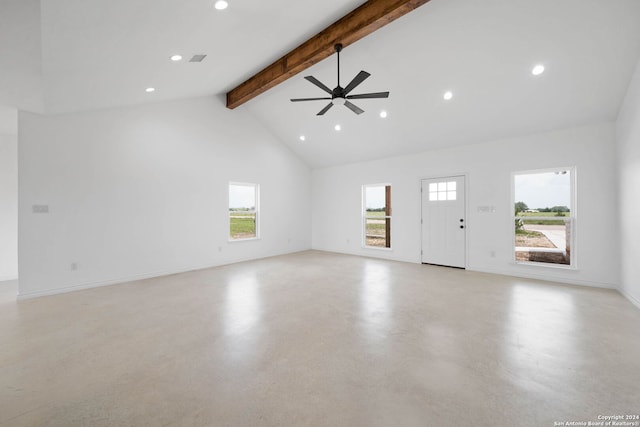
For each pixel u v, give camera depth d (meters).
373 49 4.00
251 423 1.63
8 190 5.14
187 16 2.61
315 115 6.02
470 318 3.14
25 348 2.51
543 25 3.16
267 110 6.36
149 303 3.69
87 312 3.38
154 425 1.62
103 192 4.57
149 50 3.04
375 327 2.92
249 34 3.40
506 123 4.72
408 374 2.10
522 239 6.12
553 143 4.58
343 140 6.59
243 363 2.26
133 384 2.00
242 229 10.81
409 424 1.61
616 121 4.06
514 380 2.01
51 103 3.70
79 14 2.06
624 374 2.07
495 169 5.16
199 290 4.26
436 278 4.89
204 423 1.63
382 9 3.09
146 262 5.04
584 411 1.70
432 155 5.96
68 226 4.25
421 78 4.28
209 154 5.93
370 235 8.69
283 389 1.93
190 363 2.26
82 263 4.37
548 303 3.60
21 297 3.87
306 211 8.20
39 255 4.01
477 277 4.94
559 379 2.02
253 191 7.02
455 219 5.69
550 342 2.57
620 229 3.95
